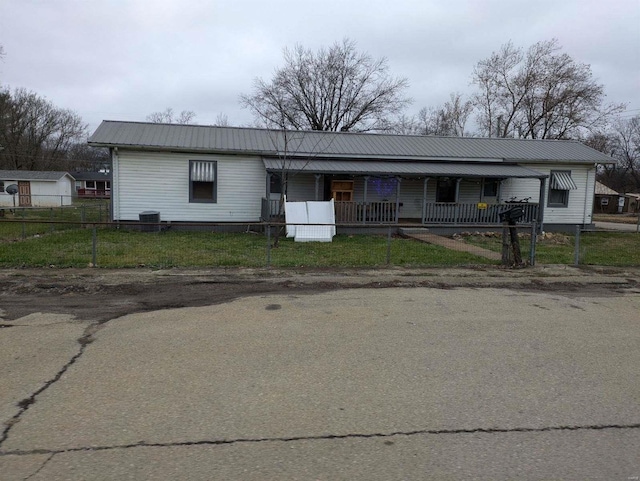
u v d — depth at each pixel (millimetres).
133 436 3025
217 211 19031
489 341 5121
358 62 42531
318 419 3305
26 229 17266
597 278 9320
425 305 6746
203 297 7020
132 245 12703
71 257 10289
